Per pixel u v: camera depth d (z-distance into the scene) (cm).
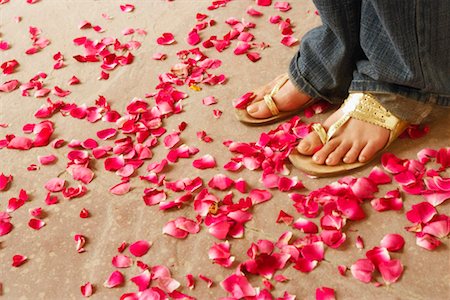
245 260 106
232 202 111
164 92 126
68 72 133
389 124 112
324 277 104
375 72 111
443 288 102
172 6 143
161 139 120
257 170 114
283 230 108
